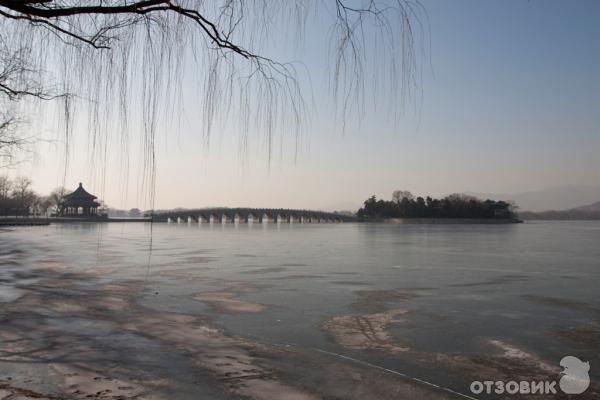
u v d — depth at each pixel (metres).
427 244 51.53
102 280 20.62
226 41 5.38
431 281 21.77
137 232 75.94
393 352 10.38
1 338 10.31
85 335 10.91
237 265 28.16
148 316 13.43
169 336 11.17
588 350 10.70
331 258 33.41
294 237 67.31
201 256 34.12
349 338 11.54
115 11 4.45
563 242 56.72
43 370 8.10
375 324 13.09
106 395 7.08
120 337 10.86
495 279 22.62
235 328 12.38
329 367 9.16
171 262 29.47
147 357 9.29
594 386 8.46
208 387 7.77
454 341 11.38
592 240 61.78
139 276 22.25
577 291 19.02
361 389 8.05
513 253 38.94
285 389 7.86
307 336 11.66
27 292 16.81
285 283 20.78
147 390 7.45
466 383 8.52
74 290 17.62
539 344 11.16
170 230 93.62
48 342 10.12
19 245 41.38
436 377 8.79
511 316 14.27
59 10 4.26
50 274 22.20
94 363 8.71
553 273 25.03
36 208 109.81
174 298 16.61
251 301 16.36
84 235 60.19
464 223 163.00
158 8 4.67
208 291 18.30
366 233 85.00
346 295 17.81
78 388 7.29
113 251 37.31
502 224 165.62
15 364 8.38
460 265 28.98
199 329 12.09
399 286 20.16
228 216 161.75
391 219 169.75
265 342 11.01
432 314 14.45
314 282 21.17
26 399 6.50
